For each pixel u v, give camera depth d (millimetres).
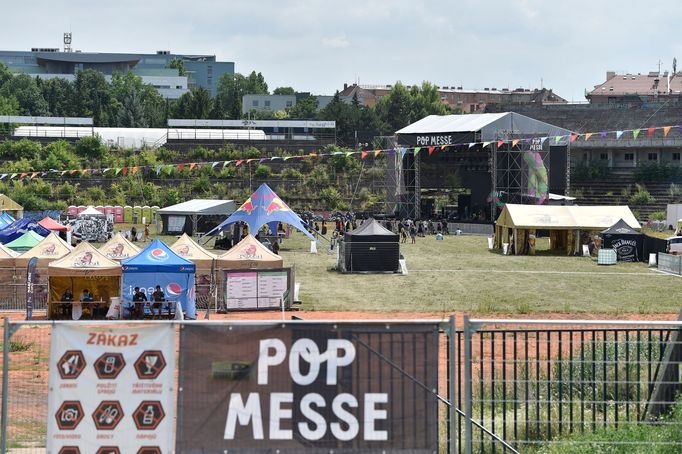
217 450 23000
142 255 71000
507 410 35250
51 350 23016
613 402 29609
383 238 104312
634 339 46875
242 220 126688
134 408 23000
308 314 71312
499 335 54375
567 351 46906
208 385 23062
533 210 132000
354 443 23094
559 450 27516
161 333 23109
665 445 26656
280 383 23109
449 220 185875
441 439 30797
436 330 23312
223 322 23109
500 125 173625
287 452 23016
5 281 76875
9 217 112438
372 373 23125
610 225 129500
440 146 176750
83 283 71688
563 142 179375
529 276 101625
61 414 22906
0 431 23812
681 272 103750
